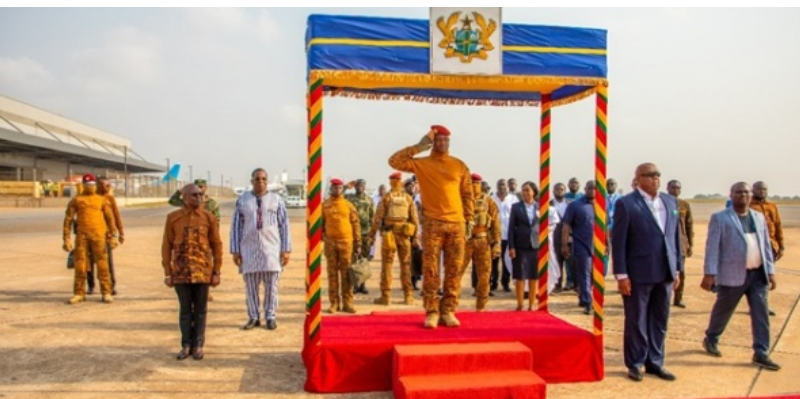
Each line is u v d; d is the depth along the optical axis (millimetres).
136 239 20453
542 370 5590
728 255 6113
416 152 6031
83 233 9047
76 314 8281
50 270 12617
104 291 9164
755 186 7684
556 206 10609
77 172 69812
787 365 6094
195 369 5867
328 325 6102
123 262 14117
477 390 4773
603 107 6051
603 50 6043
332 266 8453
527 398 4863
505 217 10586
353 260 8883
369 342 5371
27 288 10367
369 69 5543
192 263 6078
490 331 5852
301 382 5520
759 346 6023
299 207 55406
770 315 8375
